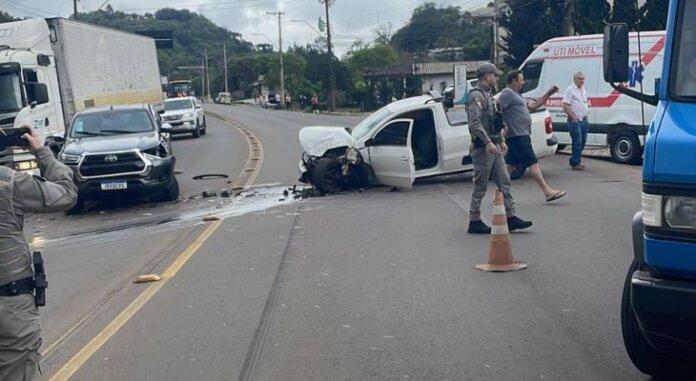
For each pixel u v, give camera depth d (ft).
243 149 89.61
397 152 49.14
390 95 216.33
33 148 14.73
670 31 17.48
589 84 61.87
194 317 24.76
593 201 42.70
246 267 31.35
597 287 25.86
